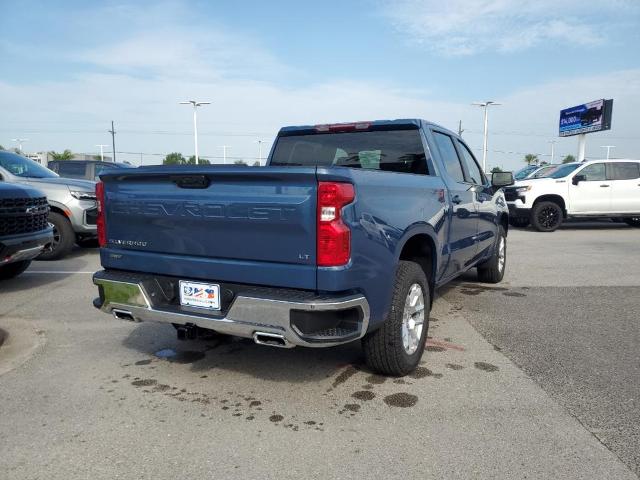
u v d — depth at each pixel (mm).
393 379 3871
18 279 7453
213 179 3289
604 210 14484
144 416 3270
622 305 6109
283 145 5422
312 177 2967
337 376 3930
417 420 3213
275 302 3057
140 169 3545
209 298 3420
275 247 3141
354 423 3178
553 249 10992
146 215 3611
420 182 4074
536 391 3637
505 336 4918
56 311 5727
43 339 4773
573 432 3051
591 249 10961
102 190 3842
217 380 3850
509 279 7684
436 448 2883
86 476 2627
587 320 5461
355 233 3092
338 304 3014
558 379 3852
